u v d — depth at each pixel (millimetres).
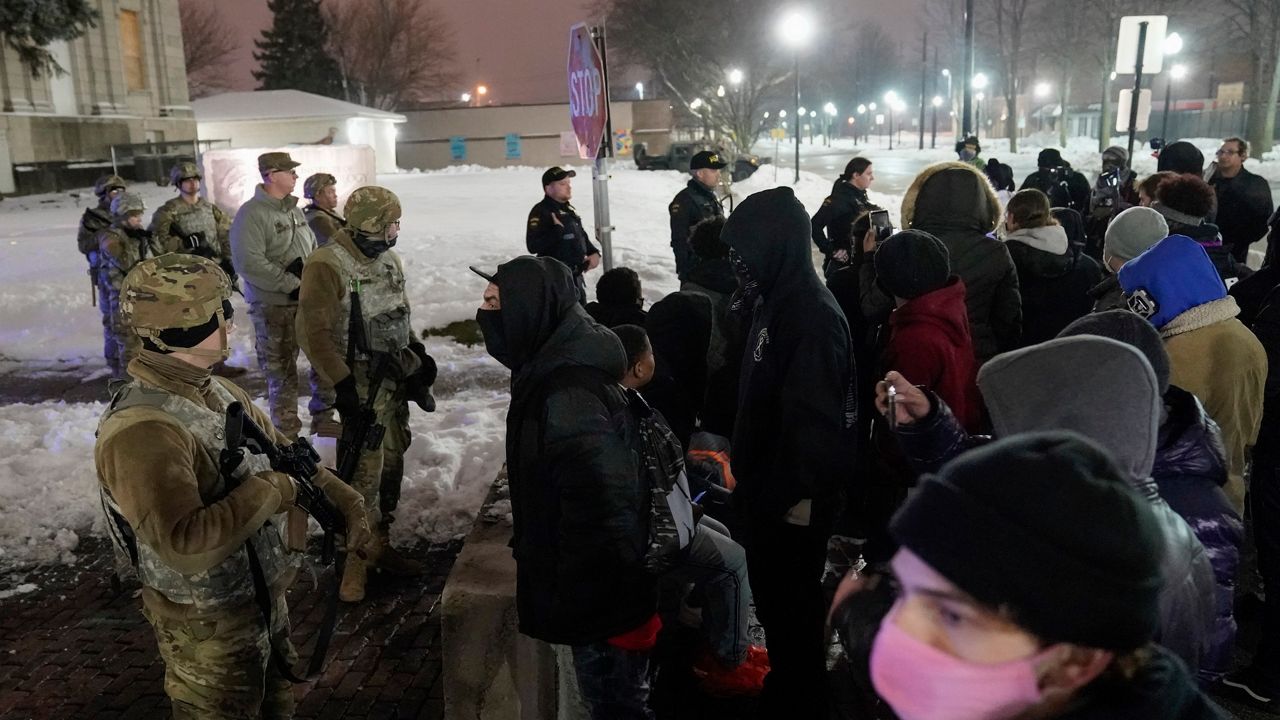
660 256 13680
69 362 9555
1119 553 878
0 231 19344
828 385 2797
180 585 2469
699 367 4031
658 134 57156
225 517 2350
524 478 2535
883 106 104438
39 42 28422
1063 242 4891
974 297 4020
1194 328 3129
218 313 2441
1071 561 871
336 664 3934
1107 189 7957
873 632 1091
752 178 31234
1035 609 873
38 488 5707
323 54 78625
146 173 37406
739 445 3021
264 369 6445
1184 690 984
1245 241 7996
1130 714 940
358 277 4270
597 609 2529
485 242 14555
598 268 12438
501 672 3080
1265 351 3332
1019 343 4137
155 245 7891
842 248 7660
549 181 7621
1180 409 2342
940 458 2475
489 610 3041
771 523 2926
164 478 2305
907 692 960
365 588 4551
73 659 4043
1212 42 49062
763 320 2969
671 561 2633
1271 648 3369
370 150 19250
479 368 8773
